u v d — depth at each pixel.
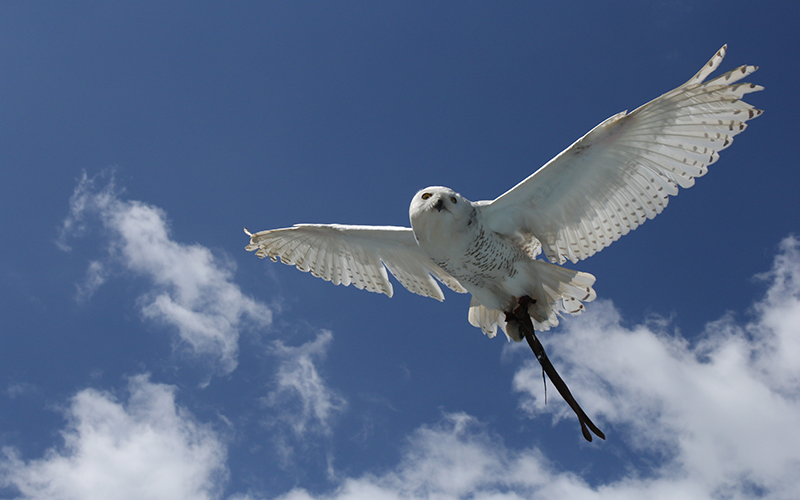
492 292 6.37
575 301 6.33
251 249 7.86
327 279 7.78
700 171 5.39
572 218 6.05
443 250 5.90
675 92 5.05
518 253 6.14
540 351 5.91
